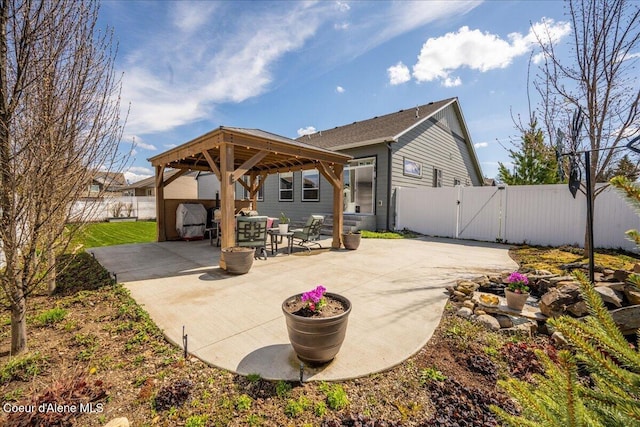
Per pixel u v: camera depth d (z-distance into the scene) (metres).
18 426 1.65
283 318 3.23
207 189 24.27
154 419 1.80
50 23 2.24
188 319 3.19
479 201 9.23
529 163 12.09
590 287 1.19
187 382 2.10
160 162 8.33
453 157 15.44
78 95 2.42
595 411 1.05
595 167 5.42
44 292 4.08
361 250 7.46
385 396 2.02
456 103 14.76
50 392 1.83
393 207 10.88
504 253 7.05
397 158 10.92
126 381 2.15
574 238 7.51
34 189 2.24
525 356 2.44
